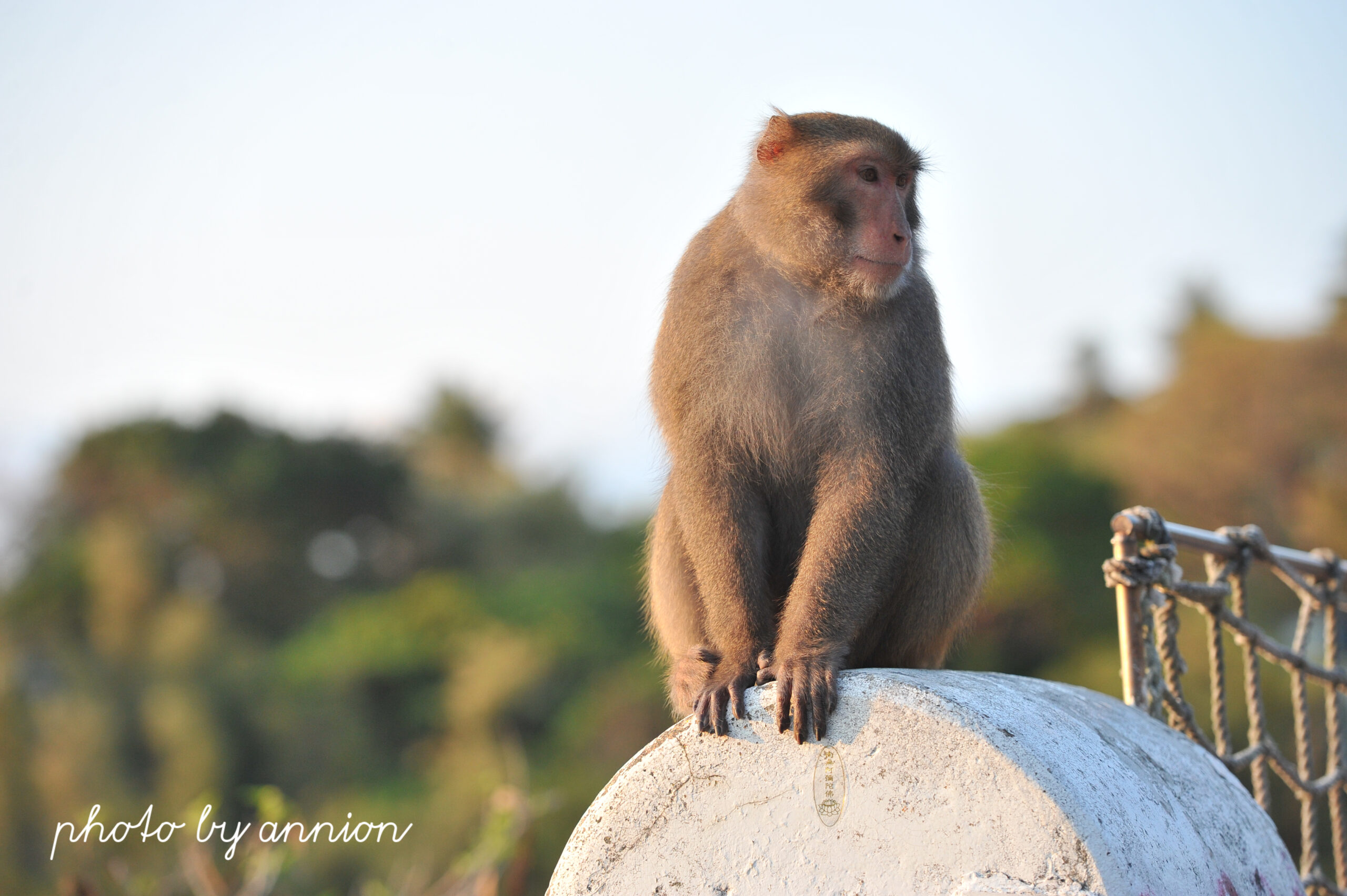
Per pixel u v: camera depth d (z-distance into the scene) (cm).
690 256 1255
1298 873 1074
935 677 916
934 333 1211
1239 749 3728
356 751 7431
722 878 860
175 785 7012
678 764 889
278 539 10500
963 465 1249
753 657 1052
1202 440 6200
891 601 1220
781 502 1259
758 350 1188
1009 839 798
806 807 852
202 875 1688
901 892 816
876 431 1141
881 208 1173
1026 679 1051
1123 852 793
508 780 5612
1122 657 1172
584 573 8675
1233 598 1358
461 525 10756
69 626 9425
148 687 7950
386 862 3444
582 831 905
